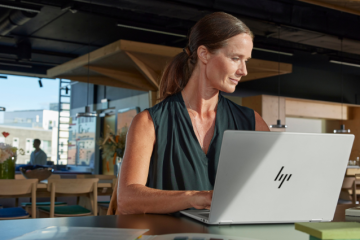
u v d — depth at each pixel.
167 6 5.62
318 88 11.58
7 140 11.70
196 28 1.21
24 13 7.03
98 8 7.22
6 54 9.97
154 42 9.70
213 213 0.85
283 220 0.90
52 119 12.52
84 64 7.51
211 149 1.22
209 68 1.16
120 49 6.32
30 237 0.71
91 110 12.02
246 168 0.85
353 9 4.32
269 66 7.90
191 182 1.18
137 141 1.17
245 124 1.29
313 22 6.65
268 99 9.44
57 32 8.88
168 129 1.21
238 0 5.88
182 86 1.28
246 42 1.13
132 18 7.72
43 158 9.14
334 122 11.86
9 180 3.51
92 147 11.78
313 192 0.91
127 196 1.04
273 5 6.20
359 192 5.36
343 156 0.90
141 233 0.74
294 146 0.86
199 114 1.25
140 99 10.07
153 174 1.19
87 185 3.97
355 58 10.50
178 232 0.78
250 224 0.90
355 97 12.17
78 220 0.91
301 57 10.37
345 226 0.59
